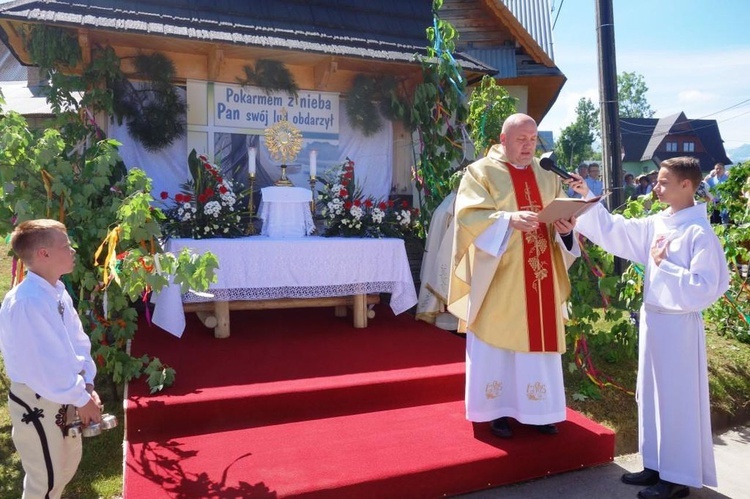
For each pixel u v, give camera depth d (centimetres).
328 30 715
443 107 713
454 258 389
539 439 387
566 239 387
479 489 362
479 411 385
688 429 353
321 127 740
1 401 445
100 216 426
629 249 383
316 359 496
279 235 627
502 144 398
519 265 380
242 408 404
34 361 252
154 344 539
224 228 598
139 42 621
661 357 359
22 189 413
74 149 561
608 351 570
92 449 381
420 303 653
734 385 548
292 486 320
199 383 430
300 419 418
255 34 641
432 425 409
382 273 610
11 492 336
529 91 1207
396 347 539
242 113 702
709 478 362
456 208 391
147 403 388
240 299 561
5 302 259
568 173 366
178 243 543
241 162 705
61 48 570
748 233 612
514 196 386
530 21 1262
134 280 382
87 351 297
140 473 332
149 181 439
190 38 591
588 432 405
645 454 377
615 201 695
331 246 582
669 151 5191
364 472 337
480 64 759
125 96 640
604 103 696
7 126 404
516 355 383
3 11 529
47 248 263
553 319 384
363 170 765
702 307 343
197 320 634
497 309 380
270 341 556
